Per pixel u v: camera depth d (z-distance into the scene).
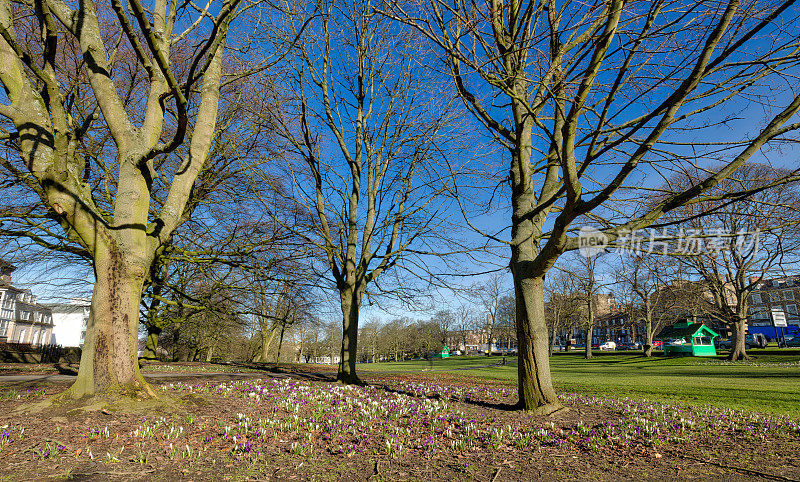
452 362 49.38
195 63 5.92
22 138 7.03
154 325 22.23
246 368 21.41
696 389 13.08
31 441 4.79
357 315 13.46
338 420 6.54
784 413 8.85
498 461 4.77
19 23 11.25
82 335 66.06
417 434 5.92
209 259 14.08
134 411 6.23
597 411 8.37
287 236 14.67
